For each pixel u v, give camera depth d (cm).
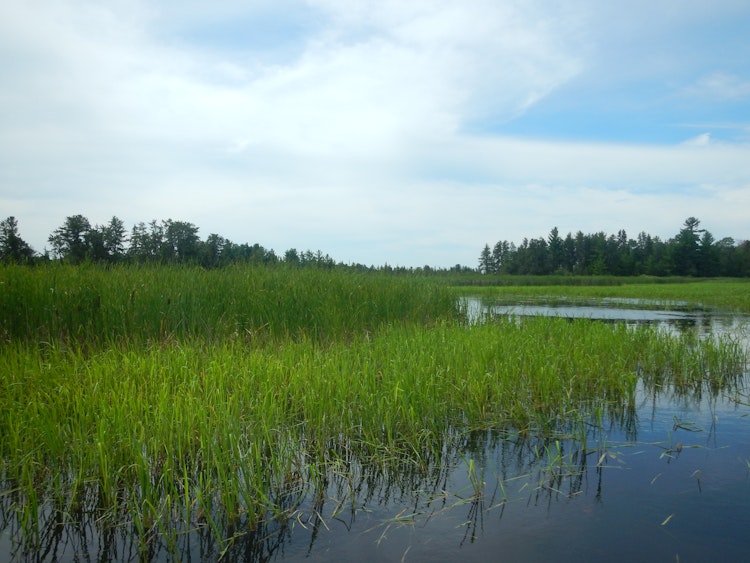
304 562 298
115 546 313
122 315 745
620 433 502
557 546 312
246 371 550
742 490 381
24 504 338
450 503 366
